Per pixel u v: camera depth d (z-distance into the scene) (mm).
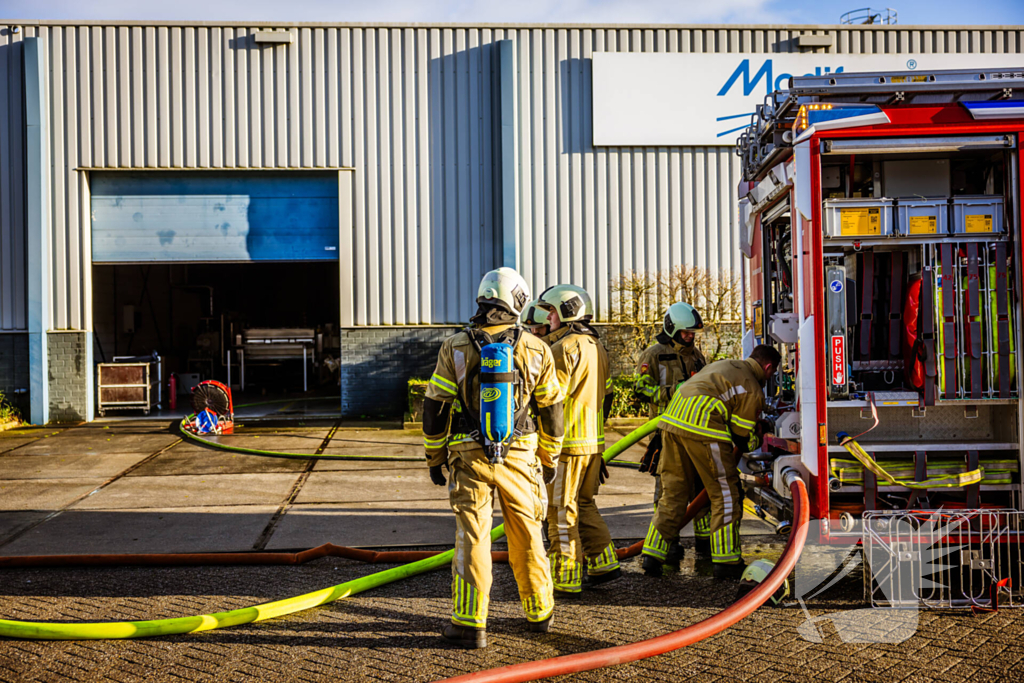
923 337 4016
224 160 12180
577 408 4094
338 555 4785
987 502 4215
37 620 3768
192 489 6930
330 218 12492
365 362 12344
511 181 12188
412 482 7242
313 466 8148
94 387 12578
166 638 3533
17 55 12062
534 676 3059
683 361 5457
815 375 3969
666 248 12414
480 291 3641
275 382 18172
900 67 12539
